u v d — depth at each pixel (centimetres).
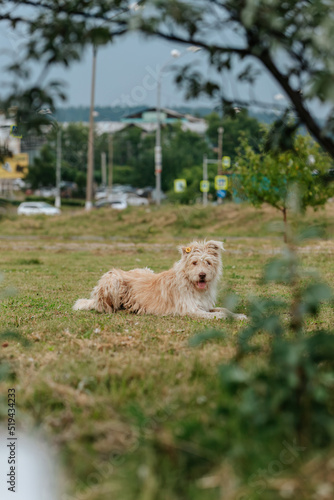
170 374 410
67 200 6969
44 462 308
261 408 310
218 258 816
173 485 277
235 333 603
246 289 1028
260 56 344
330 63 306
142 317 761
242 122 5975
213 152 7981
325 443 309
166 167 7681
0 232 3278
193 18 324
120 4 339
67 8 343
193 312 780
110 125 8956
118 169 8956
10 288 420
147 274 855
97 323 688
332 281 1110
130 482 280
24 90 351
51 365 451
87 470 296
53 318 741
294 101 352
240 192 1989
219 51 349
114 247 2366
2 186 5622
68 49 345
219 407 321
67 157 7975
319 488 267
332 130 354
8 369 400
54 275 1370
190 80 394
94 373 416
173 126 8806
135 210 3644
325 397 323
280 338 338
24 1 348
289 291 993
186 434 307
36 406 366
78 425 335
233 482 272
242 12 310
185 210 3375
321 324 668
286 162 1797
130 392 375
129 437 320
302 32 313
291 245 354
